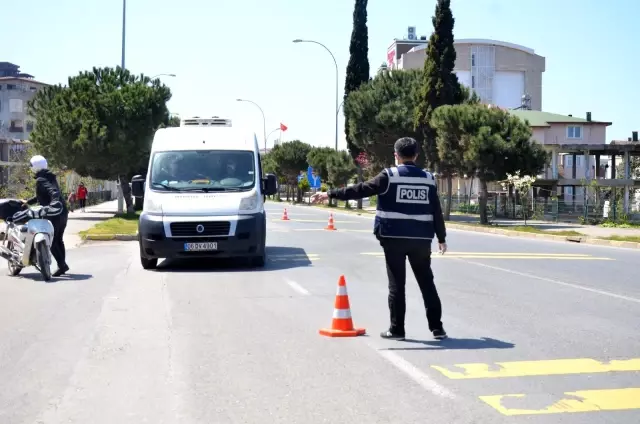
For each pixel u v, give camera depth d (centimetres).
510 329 840
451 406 542
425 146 4050
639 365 668
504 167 3403
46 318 900
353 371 643
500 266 1549
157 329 830
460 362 676
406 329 838
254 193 1467
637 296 1118
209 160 1516
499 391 581
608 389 587
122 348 734
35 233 1258
